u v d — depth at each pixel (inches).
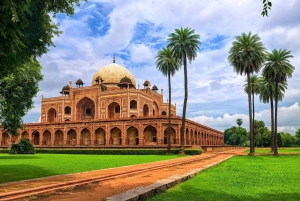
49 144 1729.8
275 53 1073.5
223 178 349.7
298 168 506.6
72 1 332.5
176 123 1364.4
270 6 173.9
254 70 1042.1
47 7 324.2
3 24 252.1
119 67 2022.6
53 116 1985.7
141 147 1277.1
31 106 892.6
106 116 1722.4
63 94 1972.2
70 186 290.0
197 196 234.8
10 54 298.2
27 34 319.3
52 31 361.7
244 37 1030.4
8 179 344.8
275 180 334.3
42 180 331.3
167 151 1122.7
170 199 222.4
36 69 848.9
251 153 1032.2
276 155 1039.0
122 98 1683.1
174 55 1074.7
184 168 491.5
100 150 1311.5
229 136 3671.3
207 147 1406.3
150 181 330.6
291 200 223.8
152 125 1376.7
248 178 352.2
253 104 1492.4
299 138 3063.5
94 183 319.3
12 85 797.2
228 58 1059.9
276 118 1079.0
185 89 1082.7
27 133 1779.0
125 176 382.0
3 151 1546.5
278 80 1103.6
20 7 251.1
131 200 200.5
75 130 1593.3
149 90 1898.4
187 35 1064.2
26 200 228.8
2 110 846.5
